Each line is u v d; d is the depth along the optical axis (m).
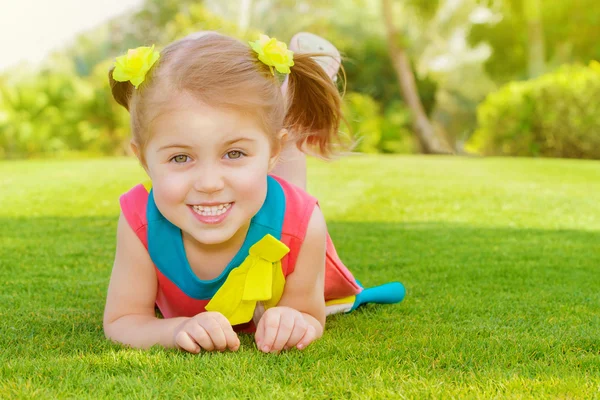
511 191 6.70
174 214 1.85
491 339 2.13
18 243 3.97
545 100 12.29
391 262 3.58
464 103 21.28
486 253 3.84
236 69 1.83
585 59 19.16
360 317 2.50
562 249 3.98
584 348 2.07
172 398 1.58
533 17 18.77
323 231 2.14
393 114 16.36
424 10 19.34
